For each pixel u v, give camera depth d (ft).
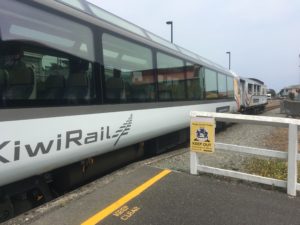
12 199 13.55
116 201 14.42
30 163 12.47
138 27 23.66
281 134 39.58
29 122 12.42
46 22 13.69
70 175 16.42
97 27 17.08
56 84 14.01
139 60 21.68
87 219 12.66
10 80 11.84
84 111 15.51
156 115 23.82
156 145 25.70
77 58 15.40
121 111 18.75
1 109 11.41
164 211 13.60
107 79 17.67
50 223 12.25
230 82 53.47
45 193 14.70
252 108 82.07
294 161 15.55
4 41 11.70
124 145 19.61
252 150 16.83
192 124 18.24
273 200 14.98
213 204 14.40
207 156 24.52
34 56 13.00
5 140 11.47
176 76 28.71
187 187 16.34
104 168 19.33
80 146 15.15
